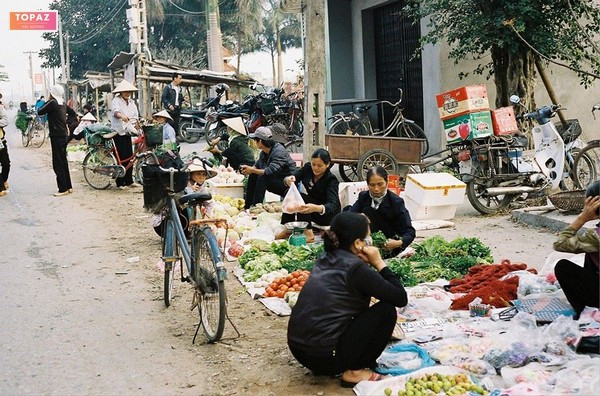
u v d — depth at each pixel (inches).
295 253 325.1
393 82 719.1
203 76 1086.4
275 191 426.0
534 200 443.2
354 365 198.4
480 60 601.0
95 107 1440.7
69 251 384.5
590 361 191.3
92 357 233.8
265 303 277.3
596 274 225.9
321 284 198.7
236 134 492.4
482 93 436.1
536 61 541.0
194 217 268.2
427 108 629.0
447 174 422.3
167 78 1066.1
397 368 202.2
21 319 273.7
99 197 559.2
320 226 364.2
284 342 238.7
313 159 355.9
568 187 462.0
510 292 258.4
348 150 497.4
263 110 804.6
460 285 271.3
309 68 452.1
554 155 435.8
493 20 499.2
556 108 439.5
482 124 433.4
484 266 291.4
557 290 248.7
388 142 497.7
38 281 327.3
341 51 762.2
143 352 236.7
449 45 586.2
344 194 413.1
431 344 217.8
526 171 431.2
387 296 195.3
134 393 205.6
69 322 269.3
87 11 2001.7
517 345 203.6
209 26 1494.8
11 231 438.9
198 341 244.7
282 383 205.8
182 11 1814.7
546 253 338.3
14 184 642.8
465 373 195.9
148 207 286.4
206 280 241.0
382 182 302.8
